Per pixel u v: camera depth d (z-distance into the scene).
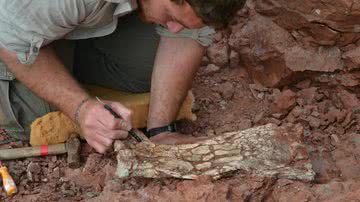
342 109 1.93
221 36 2.08
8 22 1.54
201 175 1.51
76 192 1.66
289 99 1.92
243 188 1.50
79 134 1.80
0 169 1.70
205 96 2.00
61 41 1.77
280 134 1.62
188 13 1.38
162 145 1.62
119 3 1.52
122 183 1.55
